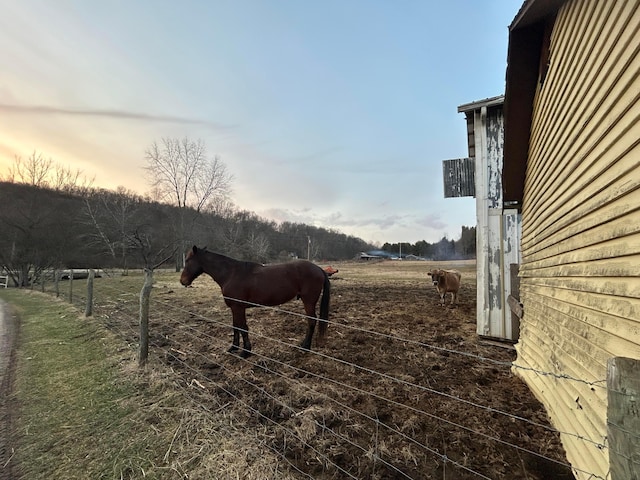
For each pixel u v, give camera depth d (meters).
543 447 2.39
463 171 6.98
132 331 5.86
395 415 2.82
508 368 3.99
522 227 4.68
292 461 2.28
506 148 4.18
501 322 5.40
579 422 2.14
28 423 2.97
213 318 6.94
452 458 2.27
